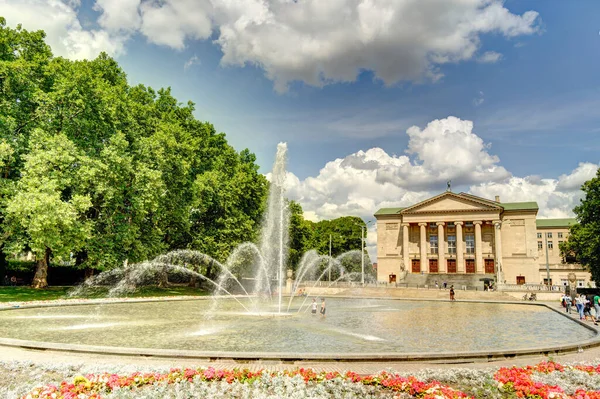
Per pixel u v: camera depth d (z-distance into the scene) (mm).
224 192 56688
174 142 48688
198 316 29969
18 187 36750
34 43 42812
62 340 18797
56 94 38781
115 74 51625
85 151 40969
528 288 70875
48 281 53344
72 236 37312
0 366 13055
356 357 14539
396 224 103500
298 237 82500
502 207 89375
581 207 63188
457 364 14875
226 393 10852
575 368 13867
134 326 23844
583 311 33250
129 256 44438
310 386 11555
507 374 12383
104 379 11188
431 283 85750
